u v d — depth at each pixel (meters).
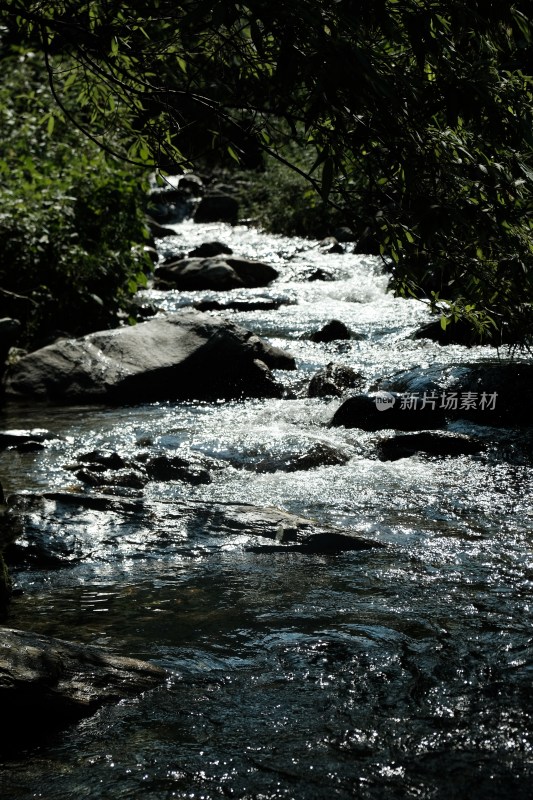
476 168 3.29
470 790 3.16
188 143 4.56
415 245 3.66
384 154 3.31
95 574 5.20
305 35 2.91
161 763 3.34
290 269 17.86
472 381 9.00
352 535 5.68
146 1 3.97
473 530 5.88
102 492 6.79
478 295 4.05
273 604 4.75
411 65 3.36
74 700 3.68
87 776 3.27
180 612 4.67
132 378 10.25
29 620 4.60
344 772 3.27
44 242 12.42
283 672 4.02
